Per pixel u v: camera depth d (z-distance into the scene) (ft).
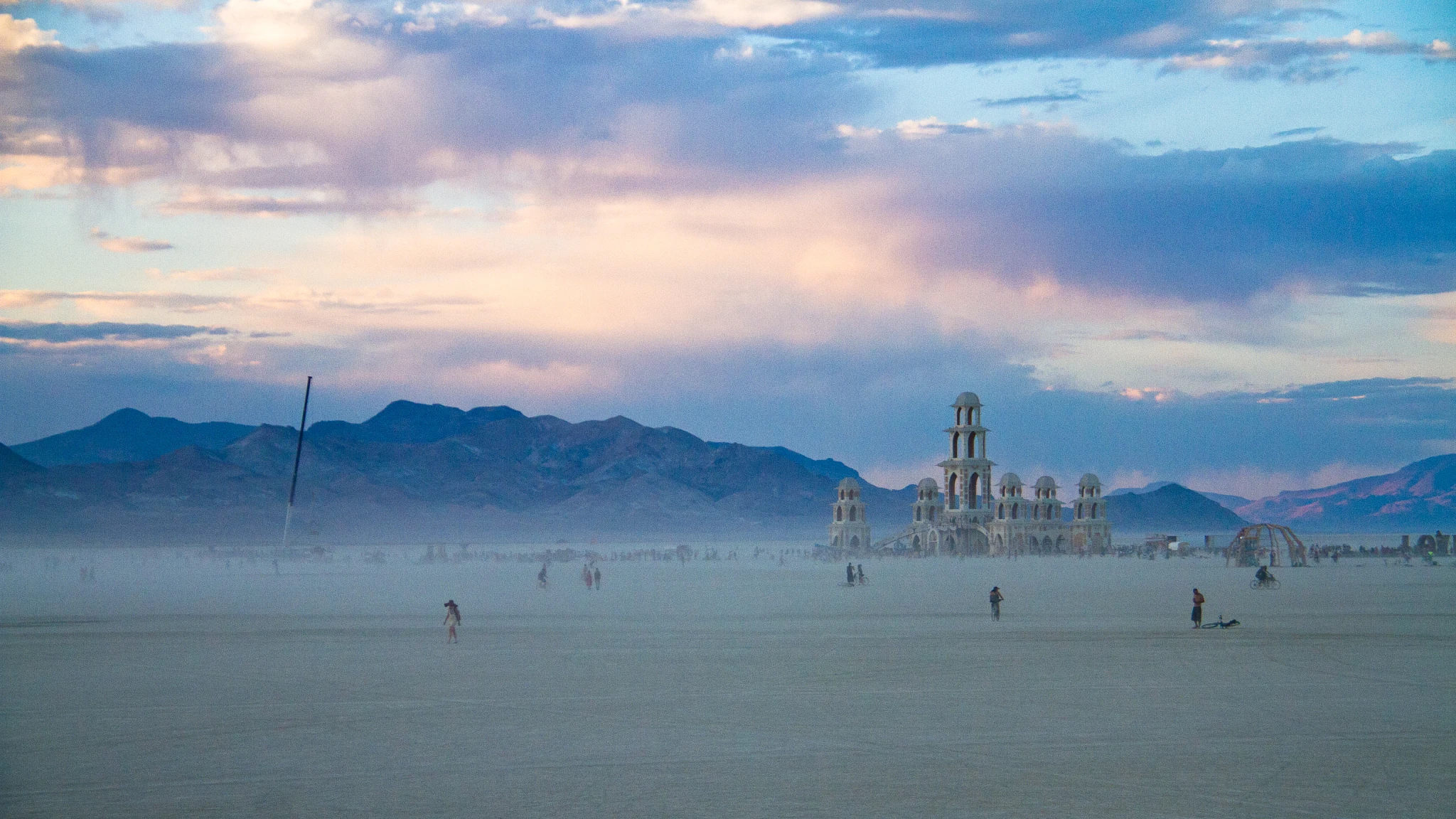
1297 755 134.10
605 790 119.96
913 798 116.67
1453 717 156.66
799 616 317.63
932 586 478.18
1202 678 192.75
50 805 115.03
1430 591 432.25
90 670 204.13
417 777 125.29
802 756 134.41
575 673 199.21
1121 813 111.34
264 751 137.18
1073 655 222.89
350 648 237.45
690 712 161.48
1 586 501.97
